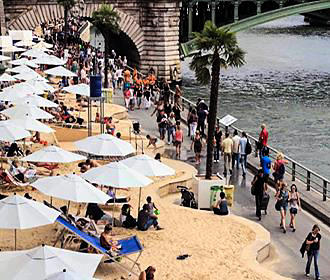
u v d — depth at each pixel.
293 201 51.91
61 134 70.56
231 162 66.94
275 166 61.66
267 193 56.88
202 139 76.19
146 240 45.84
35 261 32.59
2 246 43.66
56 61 90.25
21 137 54.56
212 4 138.12
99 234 43.19
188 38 142.62
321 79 153.00
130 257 43.25
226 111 118.94
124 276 40.56
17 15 130.25
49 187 43.81
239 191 61.41
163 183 58.38
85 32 165.25
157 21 137.12
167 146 75.12
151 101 99.19
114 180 46.62
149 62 139.12
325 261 47.22
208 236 47.28
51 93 82.88
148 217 47.34
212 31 57.56
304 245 44.44
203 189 55.28
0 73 93.56
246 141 65.44
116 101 98.00
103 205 50.91
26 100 67.94
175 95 91.25
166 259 43.31
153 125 83.88
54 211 39.84
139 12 137.38
